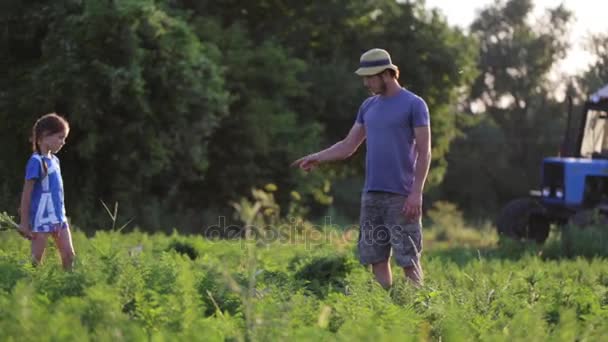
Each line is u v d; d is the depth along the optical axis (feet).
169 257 24.73
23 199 24.72
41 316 14.23
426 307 19.17
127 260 19.74
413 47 120.47
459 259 45.60
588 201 64.80
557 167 66.13
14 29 84.74
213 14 116.37
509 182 247.29
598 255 51.19
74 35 80.23
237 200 102.83
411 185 25.03
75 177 84.17
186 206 102.94
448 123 129.18
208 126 87.61
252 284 14.14
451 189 246.88
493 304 20.04
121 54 81.71
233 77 103.30
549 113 253.24
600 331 16.90
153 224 85.61
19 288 15.33
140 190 87.86
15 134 82.12
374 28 123.65
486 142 245.65
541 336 16.25
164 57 84.17
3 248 30.37
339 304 18.01
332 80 113.29
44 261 24.75
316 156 26.35
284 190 105.70
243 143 102.37
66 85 79.25
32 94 79.30
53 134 25.00
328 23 119.55
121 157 83.10
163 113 84.99
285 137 105.19
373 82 24.98
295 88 108.58
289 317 15.26
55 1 83.30
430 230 117.39
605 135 68.44
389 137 24.90
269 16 121.90
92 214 82.99
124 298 16.67
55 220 24.98
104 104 80.48
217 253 35.63
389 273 25.68
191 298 17.34
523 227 66.74
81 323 14.46
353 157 121.29
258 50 105.91
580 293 23.75
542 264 37.81
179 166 91.76
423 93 121.19
